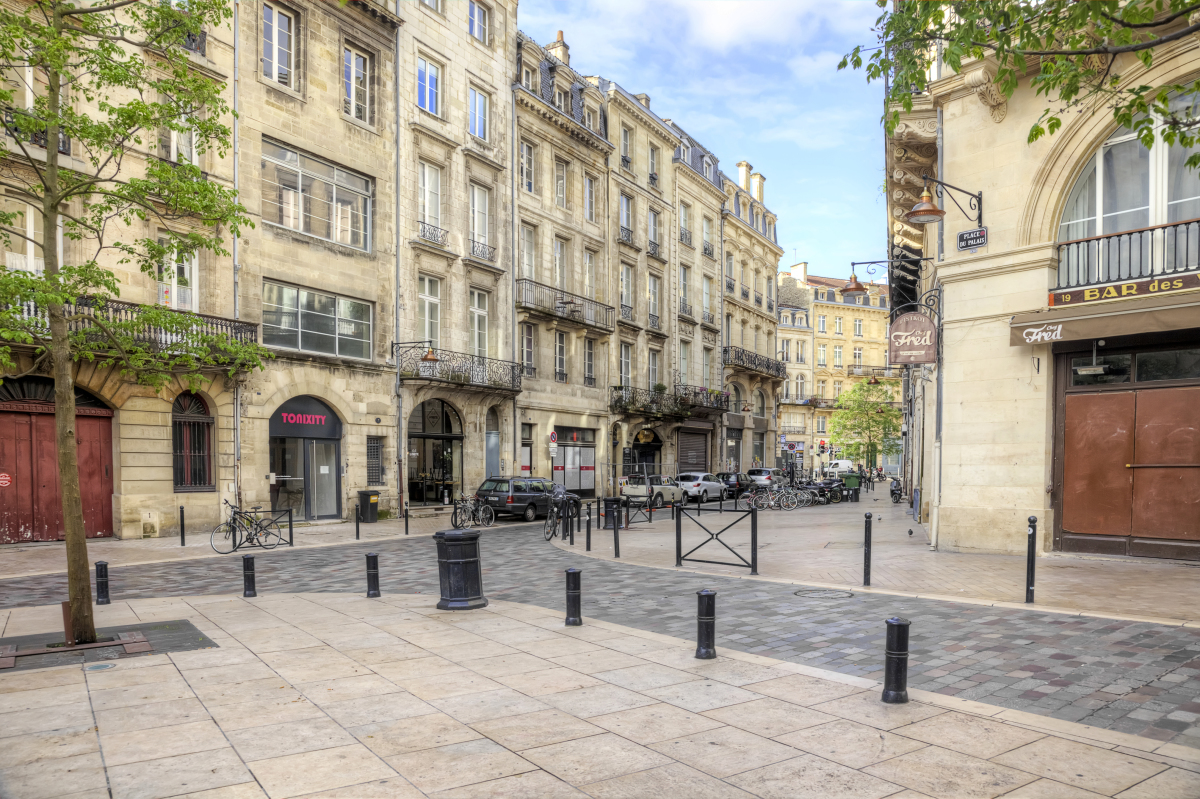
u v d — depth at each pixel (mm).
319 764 4176
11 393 15992
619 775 4020
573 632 7402
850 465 59969
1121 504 11523
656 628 7680
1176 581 9570
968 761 4160
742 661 6254
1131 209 11727
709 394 41312
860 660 6297
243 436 19453
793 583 10039
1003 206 12695
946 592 9141
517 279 28828
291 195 21125
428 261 24953
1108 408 11688
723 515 24656
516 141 28906
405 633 7406
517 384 27688
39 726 4801
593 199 33719
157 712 5059
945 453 13250
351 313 22641
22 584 11391
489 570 12219
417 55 24938
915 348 13305
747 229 47750
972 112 13094
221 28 19172
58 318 7305
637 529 20016
